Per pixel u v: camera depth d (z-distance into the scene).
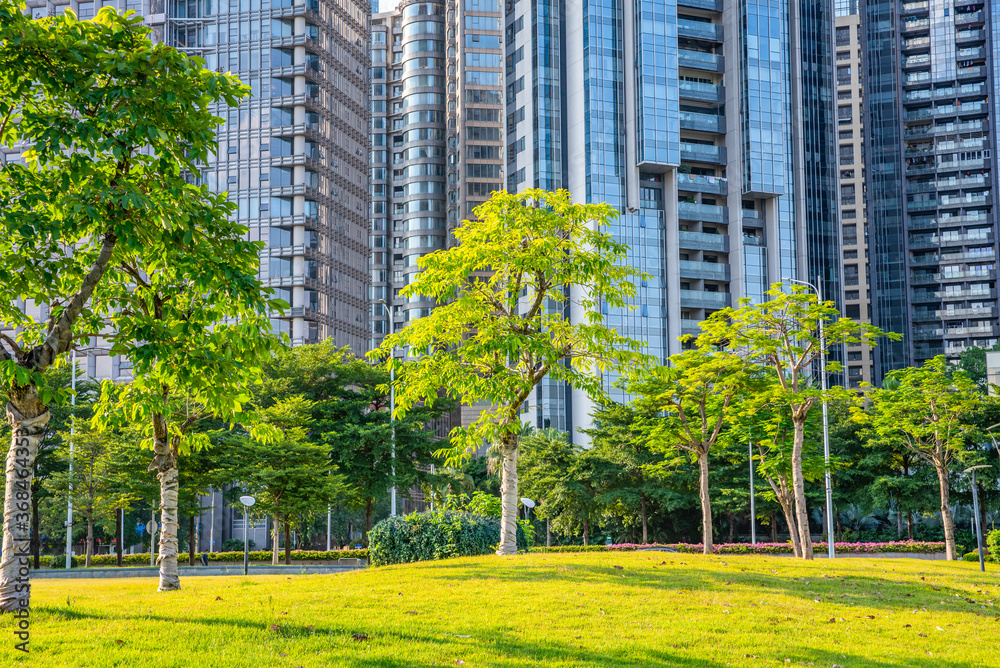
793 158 114.31
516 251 27.20
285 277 111.44
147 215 14.51
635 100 110.31
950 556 53.34
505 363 27.38
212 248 15.12
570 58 113.81
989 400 60.16
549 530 74.19
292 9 114.06
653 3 111.38
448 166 159.12
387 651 13.37
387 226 171.12
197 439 24.78
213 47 114.69
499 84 155.00
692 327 108.81
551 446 68.81
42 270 15.04
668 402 40.50
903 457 70.25
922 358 143.25
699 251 112.38
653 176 112.50
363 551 61.72
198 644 13.30
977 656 15.62
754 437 44.78
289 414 52.97
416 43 164.50
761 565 28.97
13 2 14.34
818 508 74.50
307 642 13.78
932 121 148.25
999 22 147.25
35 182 15.00
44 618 14.74
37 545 59.75
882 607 20.45
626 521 73.19
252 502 30.59
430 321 27.39
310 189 113.19
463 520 30.62
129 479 52.75
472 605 17.88
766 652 14.83
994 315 140.38
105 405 20.66
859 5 155.00
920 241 145.62
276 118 113.44
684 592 20.55
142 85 14.43
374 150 173.38
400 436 59.56
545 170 111.56
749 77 112.94
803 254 112.94
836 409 65.31
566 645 14.52
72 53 13.77
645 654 14.21
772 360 39.50
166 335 14.74
